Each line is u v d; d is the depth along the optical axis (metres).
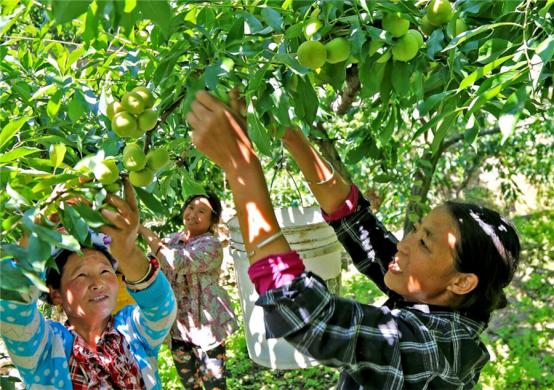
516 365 5.32
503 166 8.67
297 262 1.45
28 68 2.38
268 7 1.56
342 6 1.48
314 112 1.62
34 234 1.28
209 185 5.93
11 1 1.47
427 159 4.94
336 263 3.38
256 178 1.45
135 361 2.17
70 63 1.99
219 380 4.29
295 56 1.61
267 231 1.45
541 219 9.38
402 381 1.50
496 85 1.38
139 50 2.09
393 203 7.70
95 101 1.85
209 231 4.32
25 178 1.49
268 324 1.45
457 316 1.70
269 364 3.50
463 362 1.63
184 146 2.32
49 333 2.01
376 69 1.71
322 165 2.03
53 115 1.92
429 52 1.59
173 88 1.64
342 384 1.74
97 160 1.49
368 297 6.98
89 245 1.48
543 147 8.33
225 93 1.54
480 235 1.66
